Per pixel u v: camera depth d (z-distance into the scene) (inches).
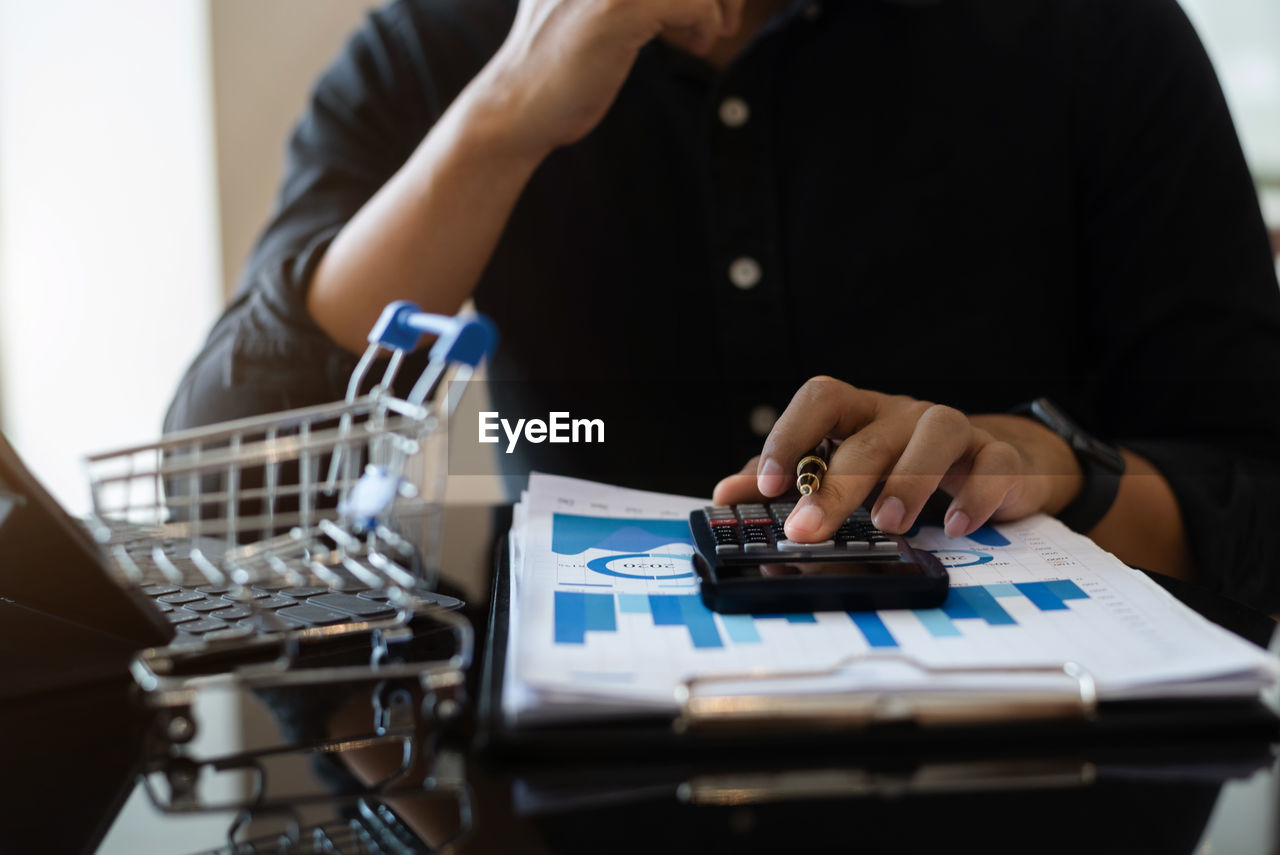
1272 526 28.3
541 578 19.1
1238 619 18.4
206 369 35.0
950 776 13.2
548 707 13.8
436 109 45.0
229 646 17.2
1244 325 36.8
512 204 36.1
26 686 16.5
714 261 41.6
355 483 16.7
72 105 76.7
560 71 32.7
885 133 41.3
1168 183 39.4
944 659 14.9
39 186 78.4
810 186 41.2
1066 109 41.2
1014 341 41.1
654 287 42.3
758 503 22.8
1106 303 40.5
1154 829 11.6
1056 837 11.5
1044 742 13.7
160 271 79.0
